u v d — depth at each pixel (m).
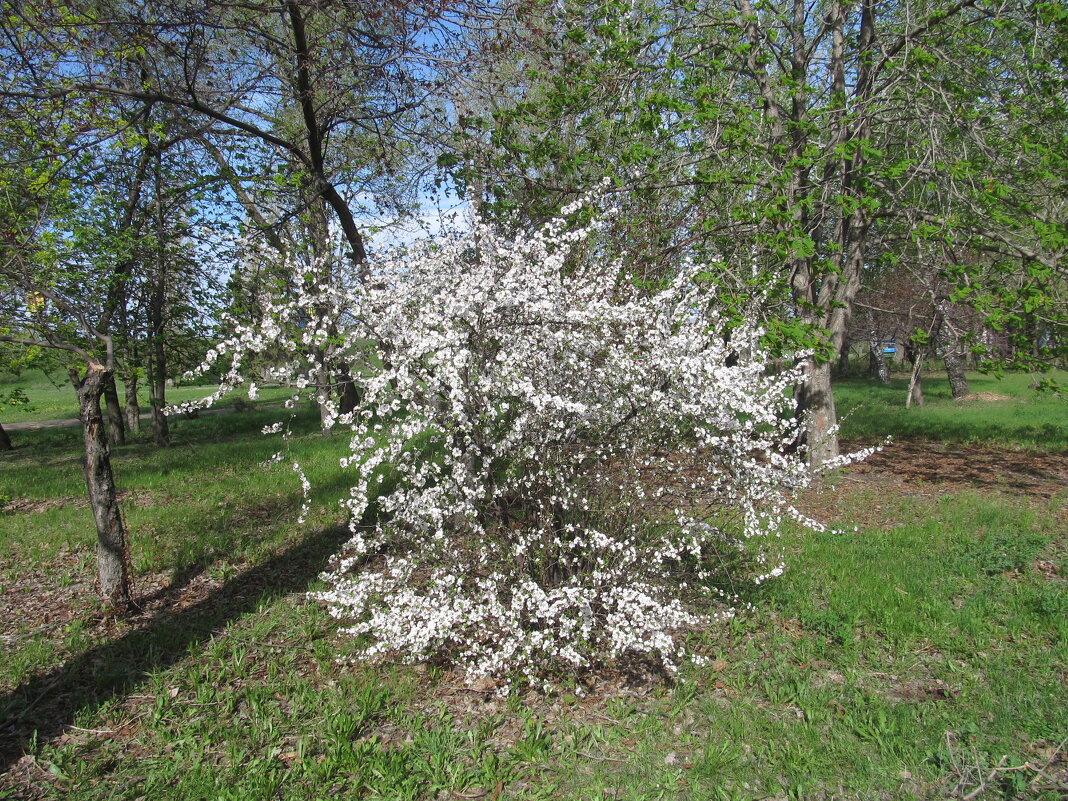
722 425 3.75
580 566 3.96
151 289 7.66
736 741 3.27
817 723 3.38
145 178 6.66
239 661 4.09
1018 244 7.52
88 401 4.80
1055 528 6.19
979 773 2.81
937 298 7.77
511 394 3.65
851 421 13.16
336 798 2.96
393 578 4.00
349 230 6.70
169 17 6.02
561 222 3.85
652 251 6.36
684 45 8.01
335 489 7.86
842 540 5.90
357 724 3.44
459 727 3.46
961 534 6.00
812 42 8.83
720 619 4.35
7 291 5.09
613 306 3.76
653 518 4.05
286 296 4.14
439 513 3.82
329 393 4.02
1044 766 2.88
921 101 7.54
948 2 8.14
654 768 3.12
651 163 6.75
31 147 5.80
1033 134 7.10
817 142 8.05
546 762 3.20
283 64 6.87
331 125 7.21
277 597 4.99
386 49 6.59
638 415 3.79
